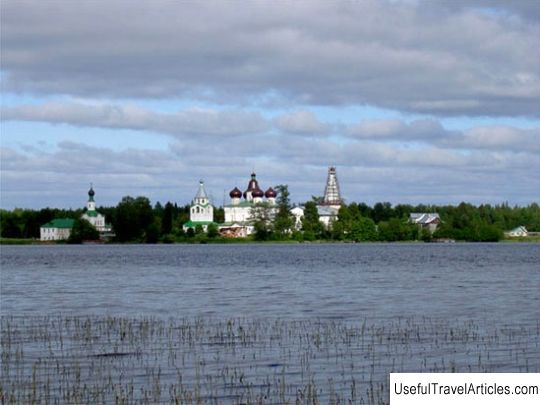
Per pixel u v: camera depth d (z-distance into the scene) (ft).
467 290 312.50
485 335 179.73
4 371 145.07
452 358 153.58
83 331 191.21
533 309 235.81
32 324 206.18
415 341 172.24
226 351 162.91
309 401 123.34
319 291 313.12
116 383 135.95
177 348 166.50
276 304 259.80
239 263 575.38
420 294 294.46
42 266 548.72
